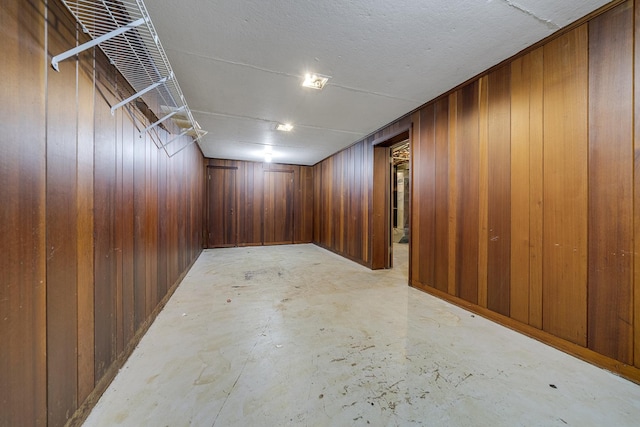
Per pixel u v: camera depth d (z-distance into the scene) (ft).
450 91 8.10
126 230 5.22
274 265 13.83
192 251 13.50
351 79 7.36
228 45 5.77
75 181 3.61
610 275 4.77
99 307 4.17
